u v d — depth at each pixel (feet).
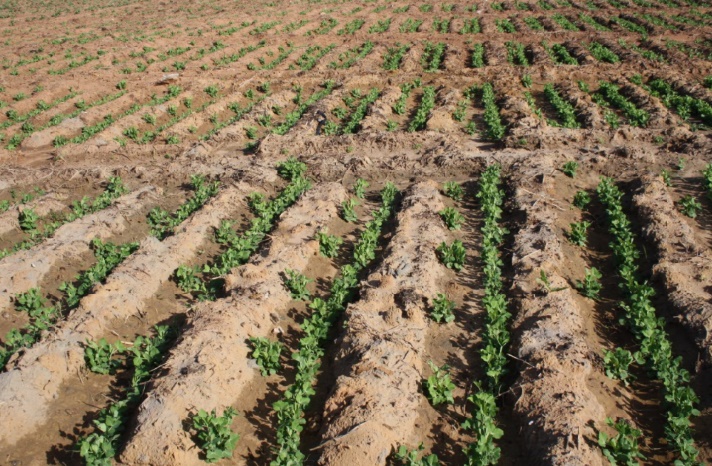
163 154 66.08
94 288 37.55
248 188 54.44
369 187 54.75
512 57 99.19
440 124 66.90
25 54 118.62
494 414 27.58
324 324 34.19
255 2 185.06
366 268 41.16
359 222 48.44
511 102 72.59
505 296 36.86
